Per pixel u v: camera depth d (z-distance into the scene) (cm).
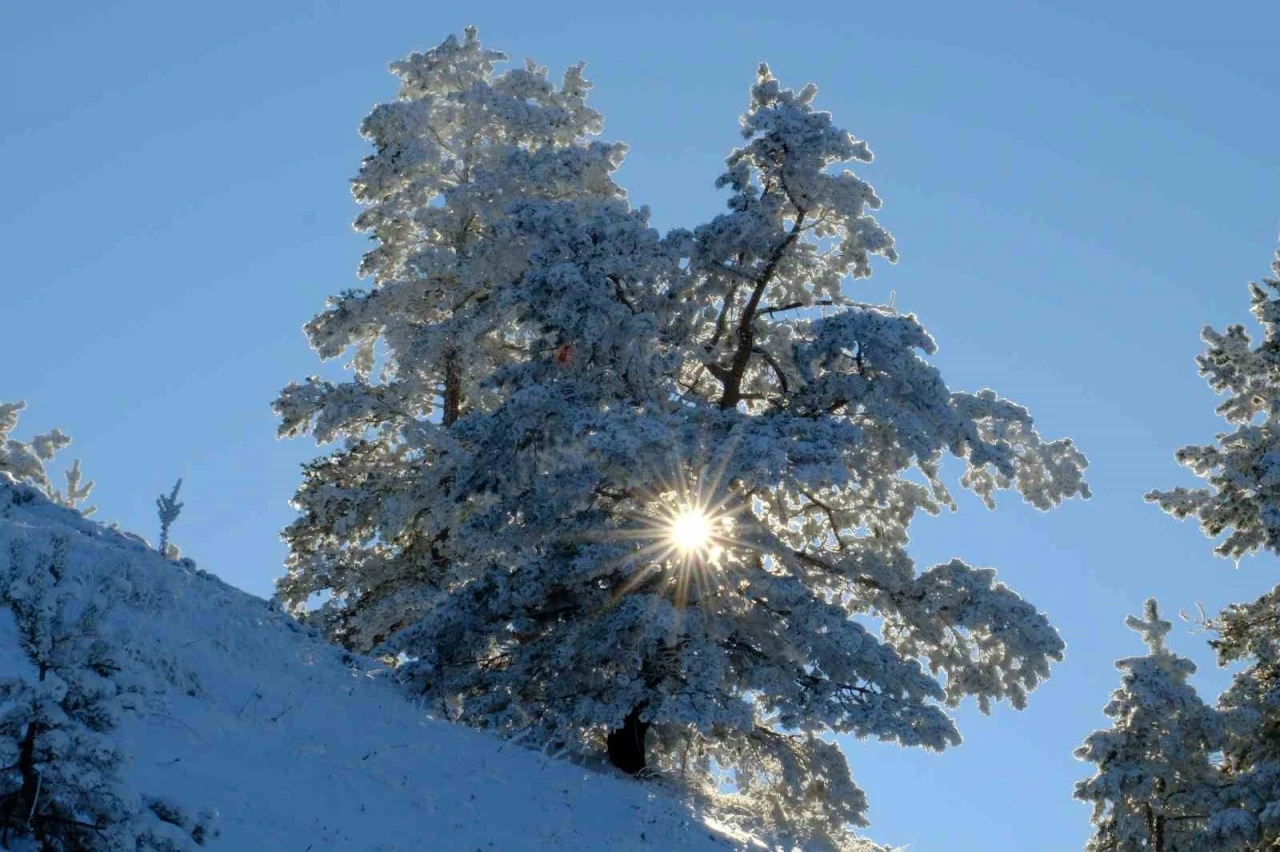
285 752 1452
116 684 1063
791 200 2708
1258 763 3041
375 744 1609
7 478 1947
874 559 2669
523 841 1499
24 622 1028
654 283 2597
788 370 2836
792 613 2480
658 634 2339
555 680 2444
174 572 1808
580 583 2536
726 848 1850
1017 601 2584
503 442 2578
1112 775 2977
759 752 2486
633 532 2498
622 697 2336
